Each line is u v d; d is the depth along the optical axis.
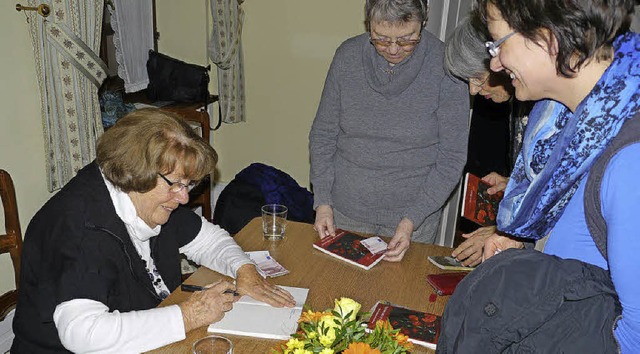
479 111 2.96
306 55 3.66
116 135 1.40
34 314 1.45
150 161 1.37
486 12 1.02
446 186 1.98
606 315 0.91
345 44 2.03
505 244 1.47
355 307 1.10
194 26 3.67
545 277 0.92
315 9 3.54
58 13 2.43
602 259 1.00
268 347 1.35
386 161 2.03
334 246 1.83
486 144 3.02
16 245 1.86
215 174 4.04
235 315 1.45
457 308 0.96
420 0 1.75
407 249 1.86
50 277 1.40
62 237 1.41
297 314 1.47
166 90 3.43
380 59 1.92
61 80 2.51
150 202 1.46
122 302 1.48
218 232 1.79
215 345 1.24
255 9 3.64
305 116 3.79
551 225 1.13
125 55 3.27
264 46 3.70
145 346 1.34
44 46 2.44
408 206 2.08
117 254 1.45
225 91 3.73
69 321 1.33
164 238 1.65
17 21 2.42
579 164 1.00
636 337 0.88
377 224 2.12
